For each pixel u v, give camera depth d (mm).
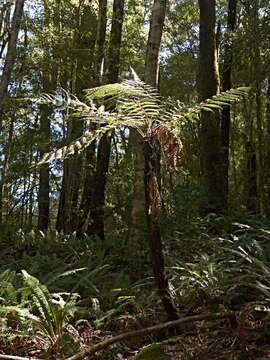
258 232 6953
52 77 15180
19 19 10508
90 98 3975
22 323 4258
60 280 5879
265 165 14555
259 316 4152
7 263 7926
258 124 15055
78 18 14711
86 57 15062
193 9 19531
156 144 3779
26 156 17547
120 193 15250
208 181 10047
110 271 6828
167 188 11094
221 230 8023
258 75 13797
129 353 3822
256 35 13430
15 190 18375
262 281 4637
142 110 3686
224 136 14375
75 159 14367
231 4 15141
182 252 6797
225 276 4680
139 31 17219
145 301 5000
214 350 3607
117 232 13125
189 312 4422
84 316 4816
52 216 24438
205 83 10508
